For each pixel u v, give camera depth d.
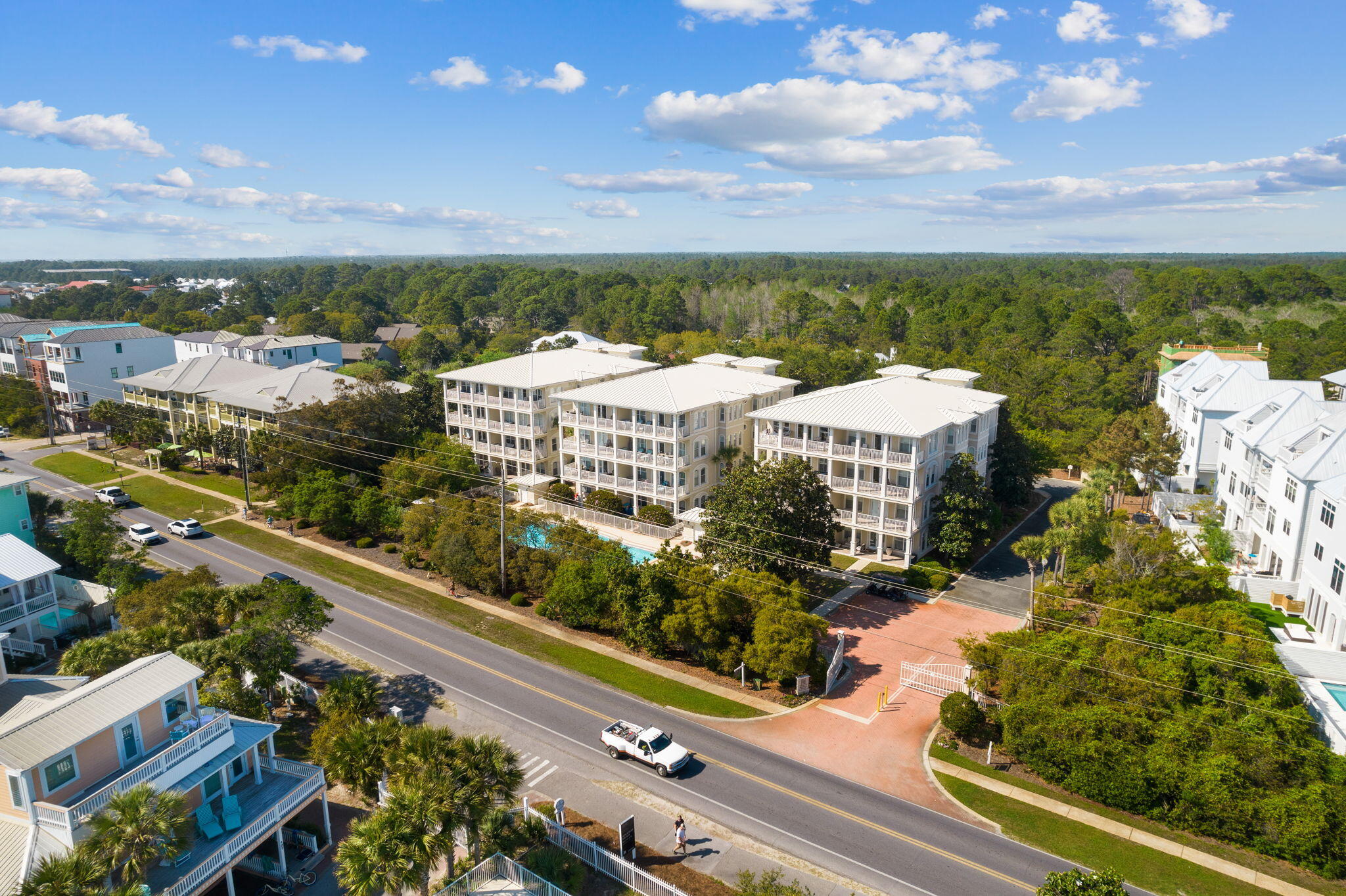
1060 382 108.25
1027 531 72.19
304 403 82.62
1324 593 46.31
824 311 183.25
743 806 34.56
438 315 191.38
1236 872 30.61
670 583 47.69
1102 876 24.25
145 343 111.38
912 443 61.91
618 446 74.25
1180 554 50.28
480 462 86.25
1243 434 62.44
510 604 55.78
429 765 26.95
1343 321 137.12
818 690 44.69
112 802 24.58
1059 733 36.28
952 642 50.41
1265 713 34.56
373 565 62.66
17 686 32.31
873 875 30.36
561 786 35.81
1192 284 173.62
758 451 70.19
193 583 46.06
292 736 39.25
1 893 23.42
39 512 58.94
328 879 29.77
